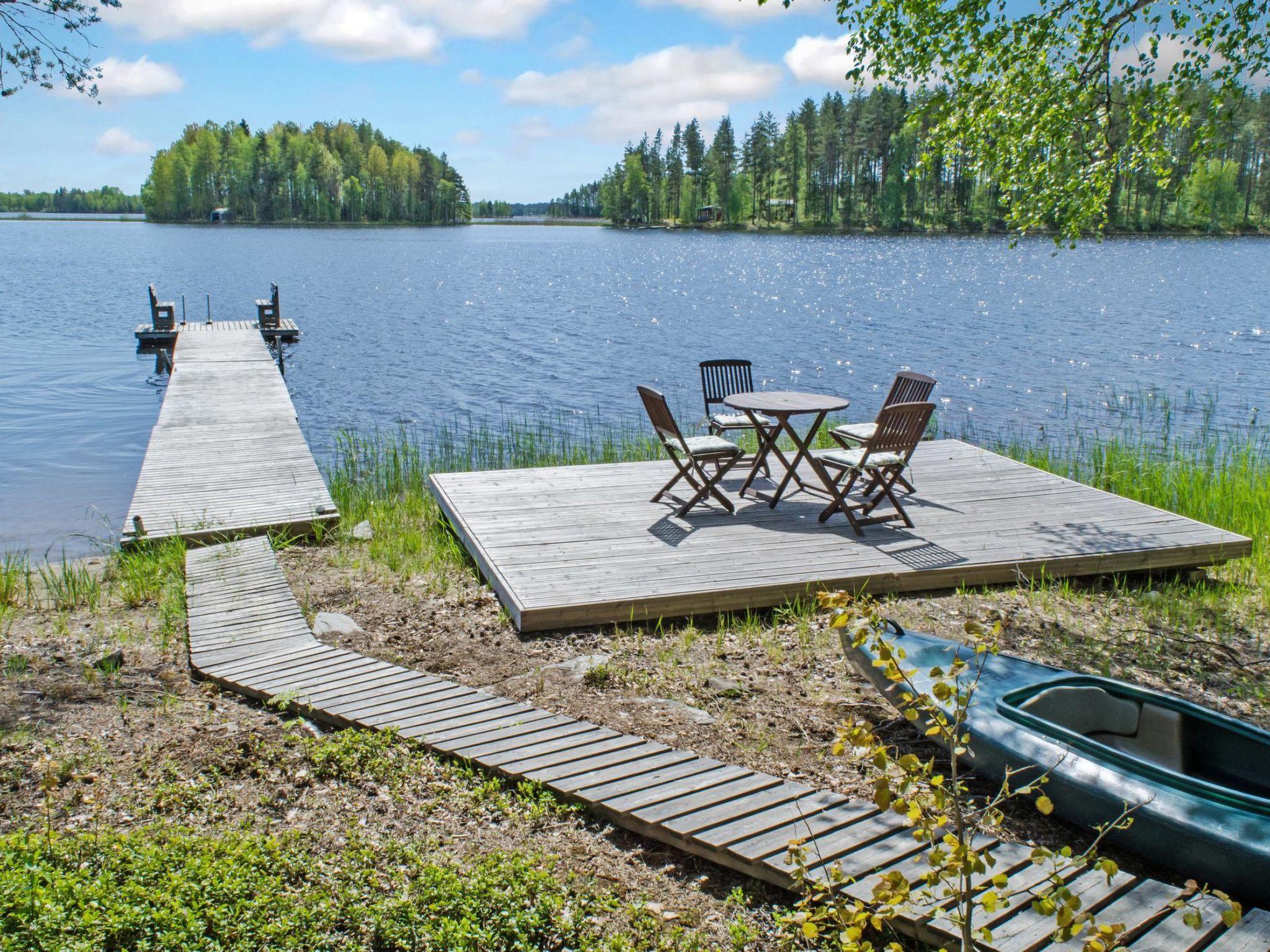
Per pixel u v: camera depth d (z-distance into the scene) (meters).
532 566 6.94
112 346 25.94
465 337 29.91
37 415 17.14
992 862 2.96
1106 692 4.43
